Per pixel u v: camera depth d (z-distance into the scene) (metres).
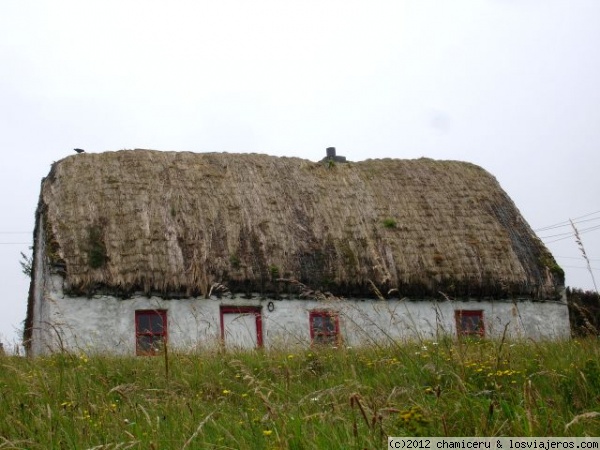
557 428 5.78
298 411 6.52
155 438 6.02
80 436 6.26
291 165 23.17
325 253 20.17
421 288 20.16
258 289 19.08
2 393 8.04
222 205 20.73
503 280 20.84
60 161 21.75
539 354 9.19
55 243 18.69
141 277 18.36
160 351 13.28
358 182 22.94
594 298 22.06
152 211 19.95
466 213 22.58
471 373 7.78
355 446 5.31
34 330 21.62
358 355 10.45
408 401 6.96
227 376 9.56
